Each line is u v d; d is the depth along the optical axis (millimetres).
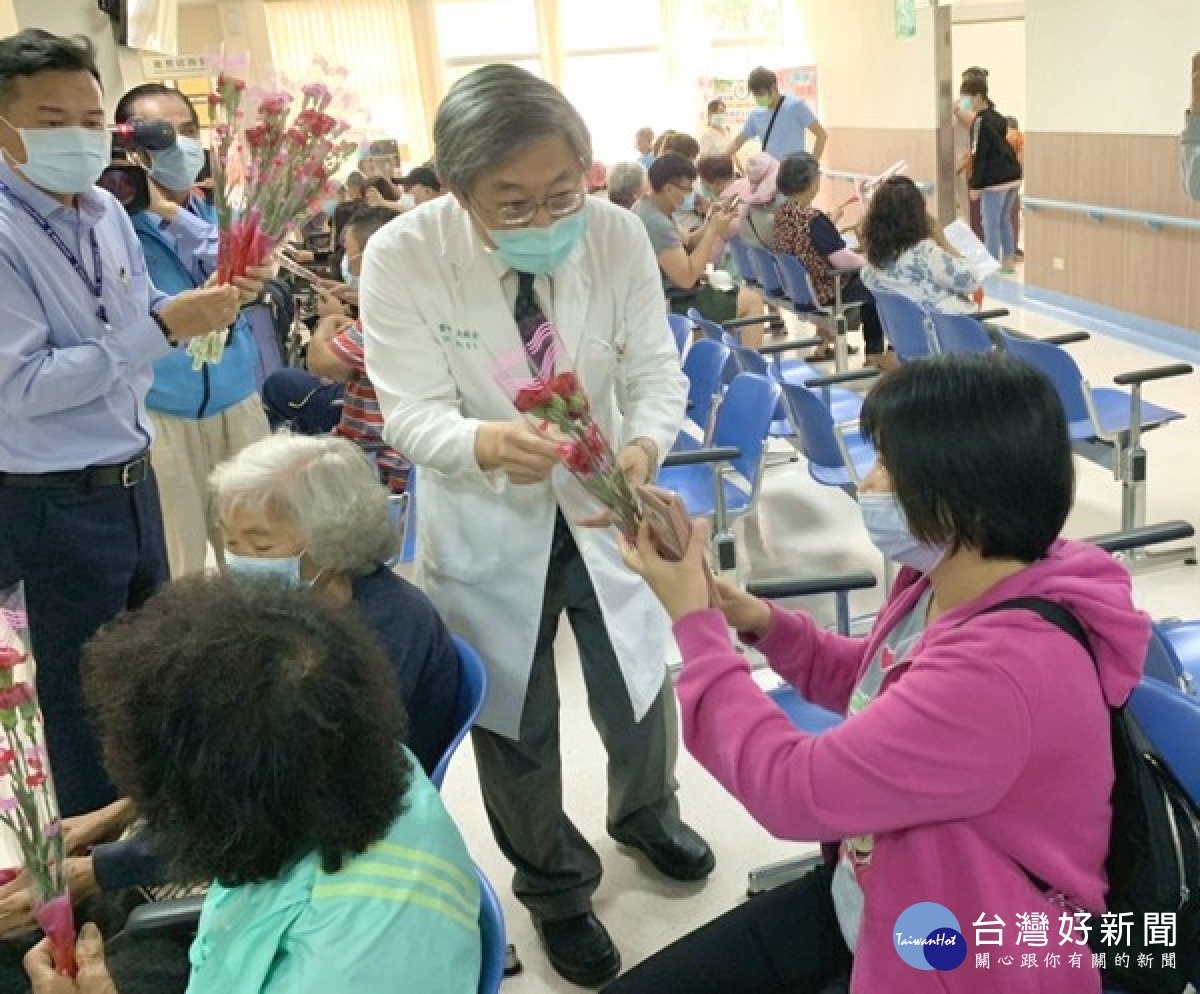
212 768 959
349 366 3232
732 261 7426
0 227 2039
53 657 2293
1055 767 1058
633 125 12406
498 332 1772
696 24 12109
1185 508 3871
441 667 1735
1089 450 3492
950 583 1169
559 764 2033
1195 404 5008
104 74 4781
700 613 1238
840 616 2088
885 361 6000
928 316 4164
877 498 1188
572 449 1304
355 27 11133
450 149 1547
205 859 1000
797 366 4562
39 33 2041
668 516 1271
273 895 1032
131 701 991
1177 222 5875
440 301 1771
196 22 10047
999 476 1068
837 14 10500
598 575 1878
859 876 1284
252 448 1742
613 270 1865
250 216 2094
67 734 2311
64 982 1228
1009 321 7301
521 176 1531
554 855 2035
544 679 1968
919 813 1066
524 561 1865
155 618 1068
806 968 1392
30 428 2168
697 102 11336
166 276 2957
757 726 1153
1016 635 1050
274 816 984
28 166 2055
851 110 10453
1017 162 8492
